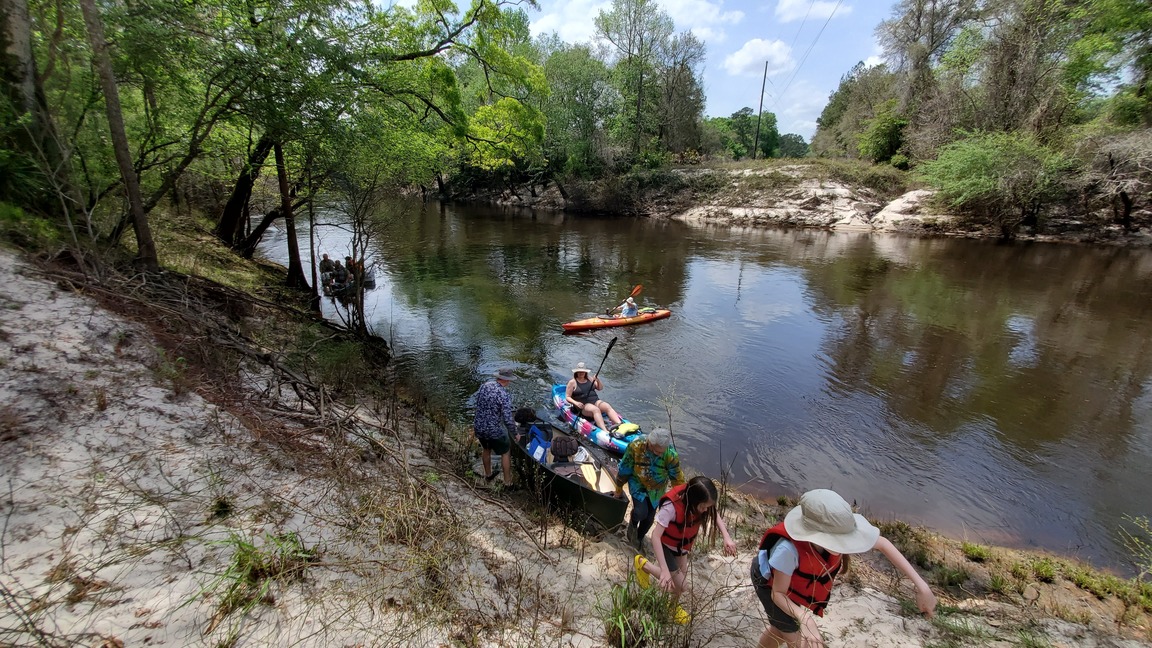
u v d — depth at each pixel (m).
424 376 8.51
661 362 9.80
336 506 3.55
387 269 16.86
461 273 16.67
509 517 4.62
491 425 5.24
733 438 7.21
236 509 3.16
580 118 36.25
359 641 2.48
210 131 8.29
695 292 15.20
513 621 3.02
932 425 7.61
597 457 6.46
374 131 8.38
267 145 9.25
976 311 13.20
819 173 32.69
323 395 4.94
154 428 3.58
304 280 11.67
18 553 2.39
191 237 11.11
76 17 6.22
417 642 2.57
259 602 2.52
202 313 5.87
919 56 31.41
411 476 4.20
